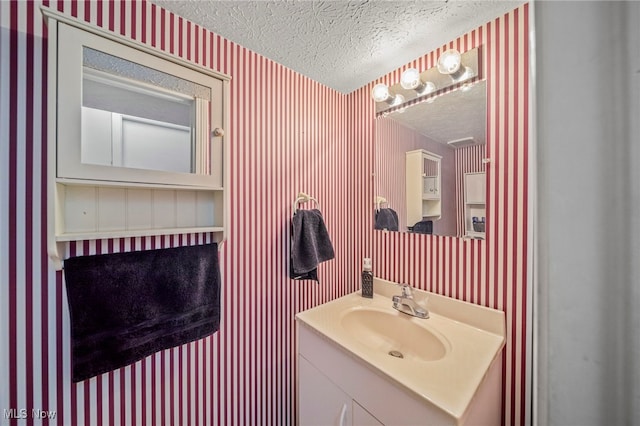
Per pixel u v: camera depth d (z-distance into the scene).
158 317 0.81
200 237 0.95
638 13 0.21
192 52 0.92
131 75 0.76
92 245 0.76
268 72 1.14
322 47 1.07
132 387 0.84
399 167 1.26
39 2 0.69
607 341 0.23
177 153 0.84
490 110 0.96
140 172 0.77
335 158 1.43
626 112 0.21
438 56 1.09
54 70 0.64
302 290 1.27
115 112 0.74
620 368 0.22
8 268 0.67
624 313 0.22
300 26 0.94
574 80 0.24
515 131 0.90
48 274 0.71
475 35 0.99
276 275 1.17
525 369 0.89
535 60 0.26
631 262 0.22
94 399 0.78
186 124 0.86
